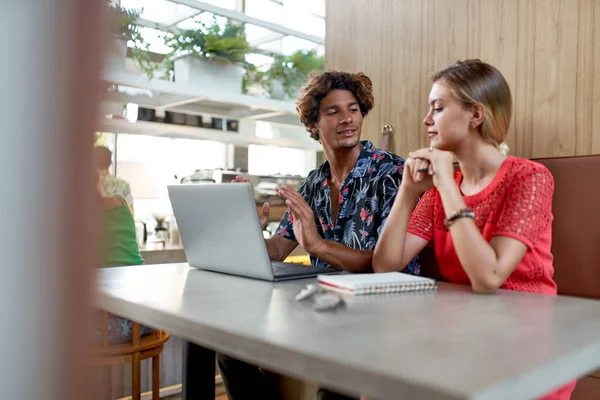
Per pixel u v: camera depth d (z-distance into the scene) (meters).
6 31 0.15
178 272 1.34
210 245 1.31
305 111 1.76
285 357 0.62
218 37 3.15
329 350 0.59
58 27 0.16
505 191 1.22
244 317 0.78
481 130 1.26
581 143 1.79
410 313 0.81
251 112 3.75
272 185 3.33
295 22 3.87
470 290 1.05
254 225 1.15
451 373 0.51
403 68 2.30
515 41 1.94
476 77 1.23
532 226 1.10
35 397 0.16
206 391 1.45
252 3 3.53
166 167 3.29
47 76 0.15
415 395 0.49
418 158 1.15
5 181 0.15
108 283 1.14
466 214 1.04
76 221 0.16
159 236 2.94
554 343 0.63
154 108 3.11
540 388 0.54
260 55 3.60
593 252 1.56
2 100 0.14
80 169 0.16
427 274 1.84
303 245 1.37
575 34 1.79
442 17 2.16
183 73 3.11
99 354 0.17
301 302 0.91
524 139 1.93
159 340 1.70
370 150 1.69
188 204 1.31
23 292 0.15
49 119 0.15
